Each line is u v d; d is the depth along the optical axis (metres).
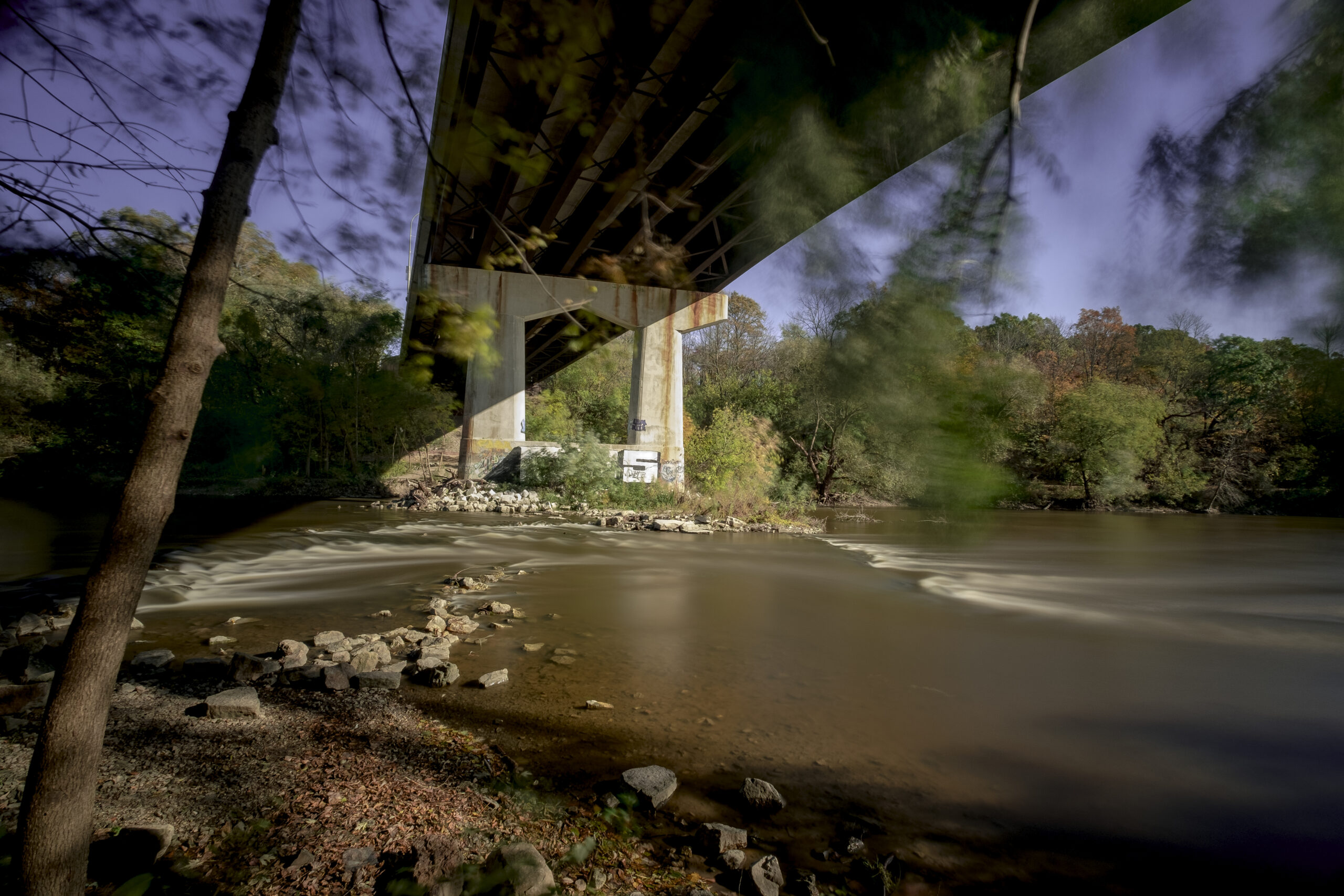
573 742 4.11
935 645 6.93
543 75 2.43
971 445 1.40
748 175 1.88
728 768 3.87
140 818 2.89
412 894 2.43
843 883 2.86
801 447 32.59
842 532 19.41
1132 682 5.78
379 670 5.13
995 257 1.48
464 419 24.70
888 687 5.45
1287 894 2.84
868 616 8.33
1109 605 9.53
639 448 25.66
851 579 11.24
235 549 12.74
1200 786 3.81
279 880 2.54
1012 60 1.48
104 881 2.47
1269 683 5.84
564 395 36.81
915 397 1.44
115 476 23.45
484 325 2.77
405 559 12.05
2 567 10.23
